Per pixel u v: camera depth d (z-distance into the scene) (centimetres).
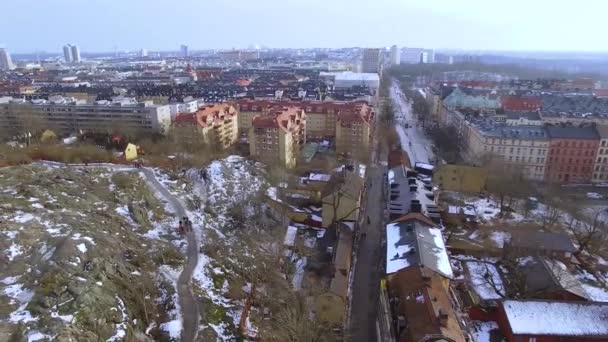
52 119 18712
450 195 12850
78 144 13238
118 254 6462
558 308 6775
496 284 8181
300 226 10369
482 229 10606
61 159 10988
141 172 10519
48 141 14125
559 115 19200
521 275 8112
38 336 4441
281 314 6675
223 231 8900
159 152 13025
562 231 10406
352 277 8419
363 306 7550
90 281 5447
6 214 6494
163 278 6575
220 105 17888
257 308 6838
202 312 5969
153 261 6875
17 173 8538
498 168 13400
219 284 6919
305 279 8031
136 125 18362
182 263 7125
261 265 8112
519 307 6825
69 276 5366
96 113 18462
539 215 11612
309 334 6366
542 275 7950
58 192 7888
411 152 18550
